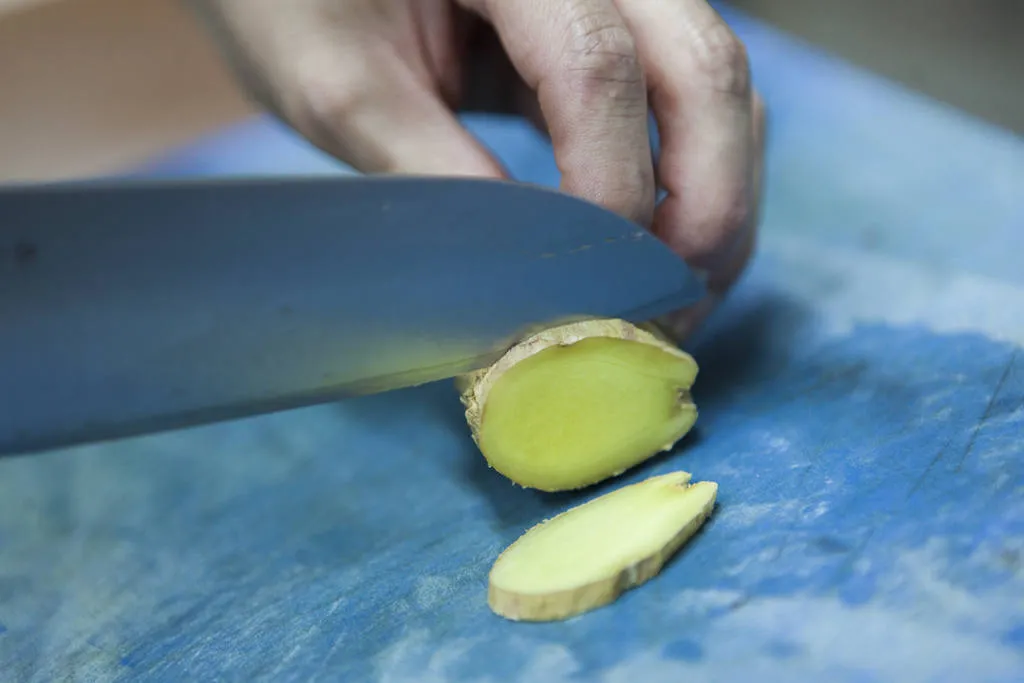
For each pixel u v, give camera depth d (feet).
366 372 0.93
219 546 1.07
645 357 0.96
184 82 1.64
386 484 1.10
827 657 0.83
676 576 0.90
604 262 0.96
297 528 1.07
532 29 1.02
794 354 1.11
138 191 0.83
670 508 0.92
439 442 1.13
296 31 1.09
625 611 0.88
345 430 1.17
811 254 1.25
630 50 1.00
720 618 0.86
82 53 1.61
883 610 0.85
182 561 1.07
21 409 0.85
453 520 1.03
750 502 0.94
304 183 0.87
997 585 0.85
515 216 0.92
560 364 0.95
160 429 0.89
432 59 1.18
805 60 1.54
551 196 0.93
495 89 1.31
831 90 1.48
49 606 1.04
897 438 0.97
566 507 0.99
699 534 0.92
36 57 1.60
